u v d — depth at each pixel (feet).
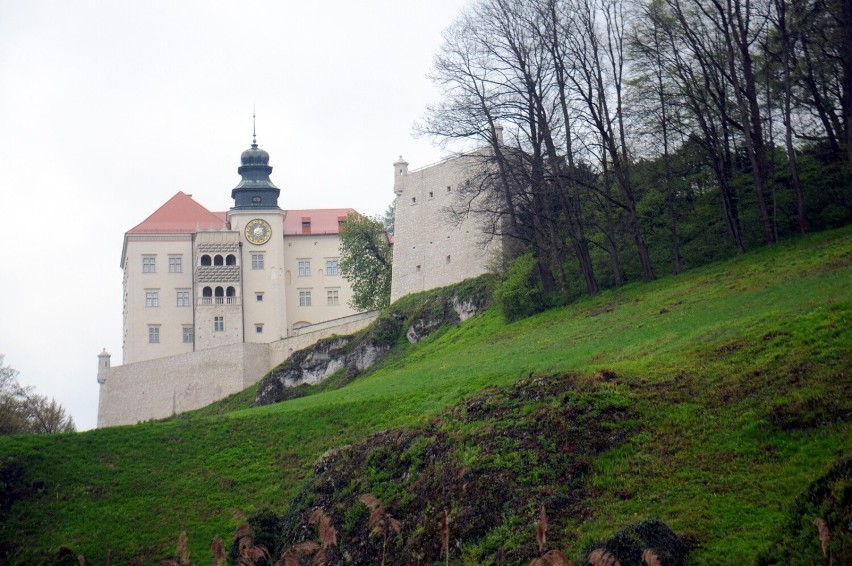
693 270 223.30
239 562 107.96
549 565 85.30
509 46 256.52
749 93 221.46
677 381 138.72
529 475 123.85
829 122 234.17
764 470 110.22
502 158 257.55
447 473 131.44
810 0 226.79
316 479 151.53
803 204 209.56
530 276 257.34
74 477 183.73
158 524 169.17
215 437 200.64
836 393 118.73
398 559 121.60
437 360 245.24
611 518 110.01
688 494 110.63
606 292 236.22
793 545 91.71
